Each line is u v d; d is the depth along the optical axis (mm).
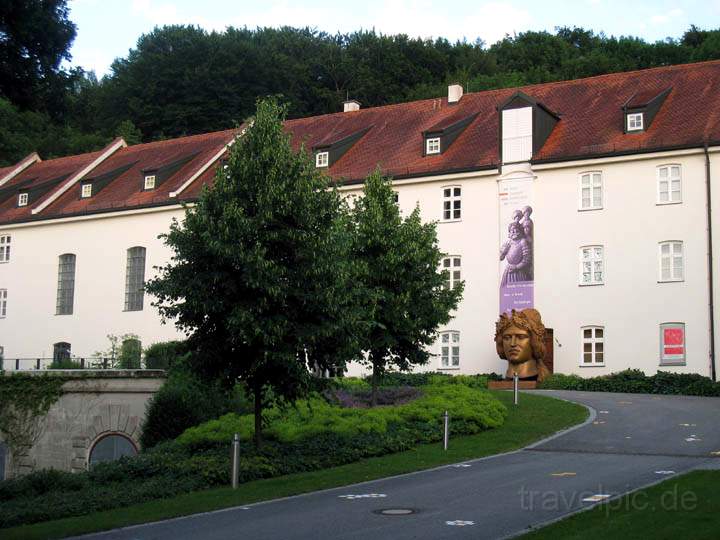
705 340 35594
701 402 29891
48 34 18828
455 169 40906
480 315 40062
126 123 72062
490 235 40188
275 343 19078
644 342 36719
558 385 36156
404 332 26797
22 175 58219
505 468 18516
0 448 28734
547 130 40688
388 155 44250
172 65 73188
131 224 48406
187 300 19141
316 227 19797
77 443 28250
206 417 26344
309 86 76562
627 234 37500
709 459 18922
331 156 45312
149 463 19266
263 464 18734
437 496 15453
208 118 72125
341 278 19688
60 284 50656
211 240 18688
